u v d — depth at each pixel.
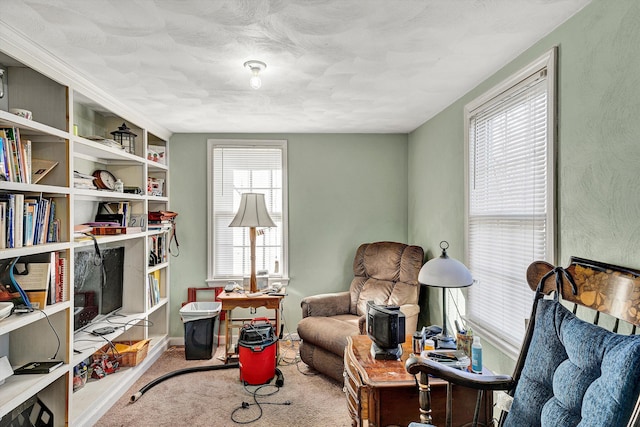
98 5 1.55
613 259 1.45
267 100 2.91
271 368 3.03
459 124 2.87
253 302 3.31
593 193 1.55
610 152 1.46
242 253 4.08
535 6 1.59
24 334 2.19
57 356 2.20
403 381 1.80
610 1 1.46
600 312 1.45
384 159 4.14
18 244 1.93
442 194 3.21
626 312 1.24
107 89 2.62
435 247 3.37
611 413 1.03
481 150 2.56
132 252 3.32
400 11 1.62
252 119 3.49
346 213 4.12
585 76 1.59
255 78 2.21
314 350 3.17
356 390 1.94
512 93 2.15
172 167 4.01
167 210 3.96
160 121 3.53
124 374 2.94
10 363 2.19
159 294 3.84
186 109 3.14
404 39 1.89
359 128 3.89
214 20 1.69
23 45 1.85
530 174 2.03
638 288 1.20
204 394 2.83
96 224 2.85
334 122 3.63
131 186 3.39
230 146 4.04
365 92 2.73
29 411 2.11
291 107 3.11
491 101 2.38
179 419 2.48
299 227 4.09
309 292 4.09
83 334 2.70
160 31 1.79
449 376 1.55
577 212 1.65
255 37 1.86
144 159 3.36
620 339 1.13
